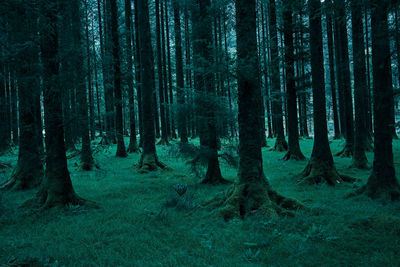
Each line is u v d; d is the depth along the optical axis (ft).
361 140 39.11
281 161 49.06
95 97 84.12
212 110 26.58
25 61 16.89
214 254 12.79
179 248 13.57
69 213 19.80
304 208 19.13
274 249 13.12
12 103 19.67
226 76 20.61
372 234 14.56
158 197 24.76
